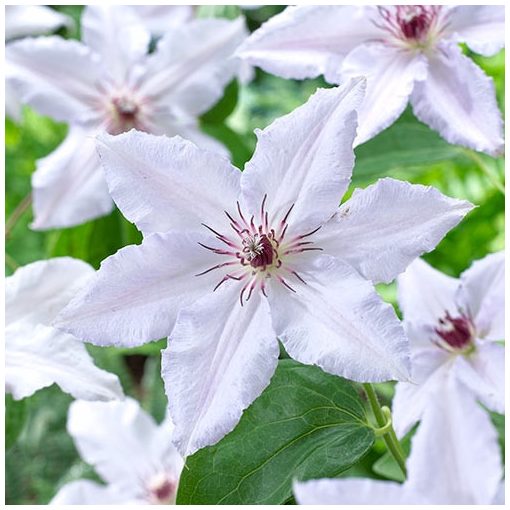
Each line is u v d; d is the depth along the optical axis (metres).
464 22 0.51
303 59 0.51
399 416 0.49
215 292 0.42
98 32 0.62
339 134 0.42
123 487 0.67
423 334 0.51
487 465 0.43
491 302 0.51
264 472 0.43
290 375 0.44
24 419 0.54
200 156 0.42
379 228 0.42
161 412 0.92
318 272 0.42
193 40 0.62
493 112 0.49
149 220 0.42
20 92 0.62
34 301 0.48
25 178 1.07
